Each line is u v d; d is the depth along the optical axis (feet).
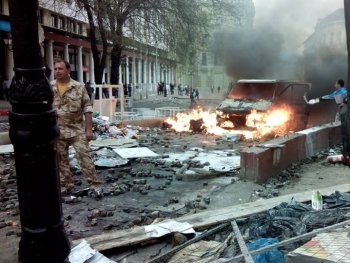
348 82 27.78
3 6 83.56
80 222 16.25
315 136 32.45
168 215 17.19
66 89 19.04
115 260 12.67
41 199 7.36
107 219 16.65
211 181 22.91
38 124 7.15
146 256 12.96
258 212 15.66
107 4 61.98
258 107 43.98
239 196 19.85
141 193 20.45
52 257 7.54
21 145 7.18
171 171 25.31
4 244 13.58
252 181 22.66
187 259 12.09
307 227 13.35
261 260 10.97
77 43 118.01
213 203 18.92
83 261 11.74
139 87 161.79
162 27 68.64
